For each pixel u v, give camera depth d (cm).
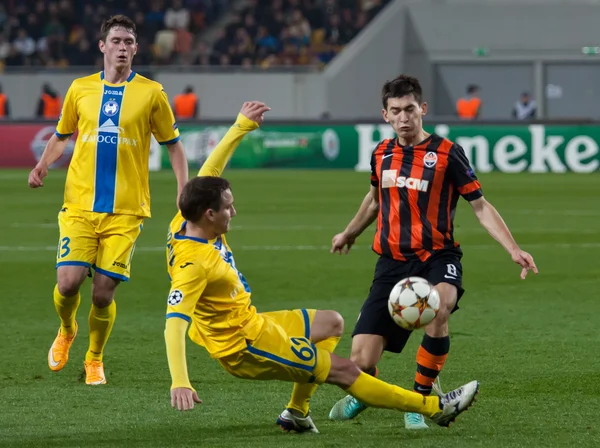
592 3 10088
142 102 2023
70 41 9944
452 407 1559
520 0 10125
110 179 2005
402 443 1555
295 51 9825
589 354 2238
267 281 3284
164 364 2166
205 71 9362
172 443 1565
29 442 1573
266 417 1731
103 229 1997
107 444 1561
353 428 1659
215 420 1711
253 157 7881
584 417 1719
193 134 7725
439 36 10188
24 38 9844
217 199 1473
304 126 7844
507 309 2792
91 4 10100
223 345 1495
